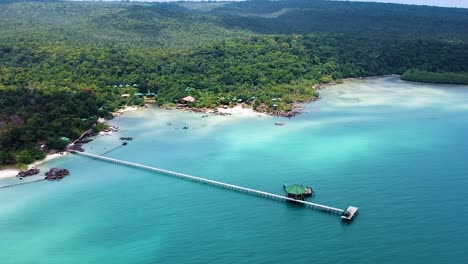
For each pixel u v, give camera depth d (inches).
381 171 5027.1
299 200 4370.1
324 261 3516.2
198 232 3934.5
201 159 5506.9
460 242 3715.6
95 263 3548.2
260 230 3954.2
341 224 4010.8
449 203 4320.9
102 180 4963.1
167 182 4904.0
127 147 5974.4
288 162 5334.6
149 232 3944.4
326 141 6058.1
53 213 4256.9
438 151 5639.8
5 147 5516.7
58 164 5398.6
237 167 5231.3
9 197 4559.5
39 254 3659.0
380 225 3971.5
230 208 4330.7
